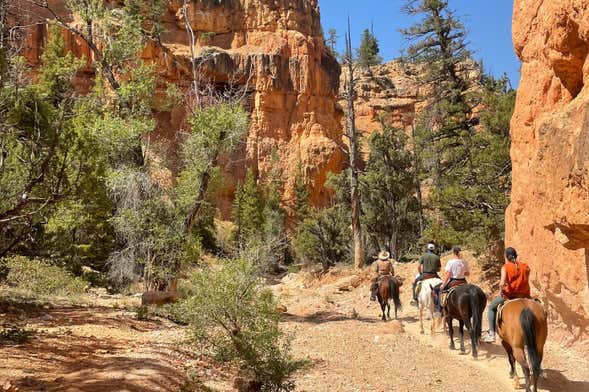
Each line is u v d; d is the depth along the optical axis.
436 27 35.50
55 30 51.84
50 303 16.80
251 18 84.75
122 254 22.02
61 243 19.83
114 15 22.78
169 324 15.02
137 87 21.48
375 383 10.47
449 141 32.69
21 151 12.90
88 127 18.28
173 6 79.50
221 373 9.86
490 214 23.97
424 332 16.55
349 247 42.84
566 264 13.66
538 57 15.56
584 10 11.09
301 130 82.12
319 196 78.69
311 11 90.12
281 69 82.50
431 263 17.03
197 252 20.14
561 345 13.99
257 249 15.36
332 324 17.39
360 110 97.69
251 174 64.81
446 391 10.24
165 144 24.27
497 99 26.69
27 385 7.43
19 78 12.68
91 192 15.22
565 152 11.11
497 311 10.52
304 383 10.10
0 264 17.44
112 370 8.23
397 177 42.56
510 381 10.99
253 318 10.29
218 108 21.44
